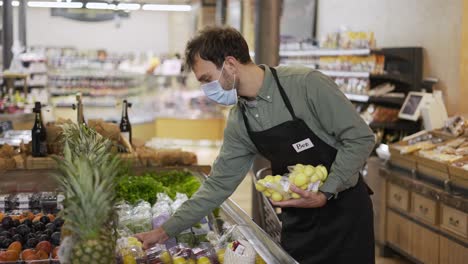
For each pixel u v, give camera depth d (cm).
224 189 296
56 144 456
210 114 1432
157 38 2030
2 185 394
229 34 269
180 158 466
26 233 277
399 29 700
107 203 197
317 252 313
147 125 1398
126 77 1438
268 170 391
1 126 748
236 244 236
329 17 930
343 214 305
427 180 513
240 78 277
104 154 250
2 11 1192
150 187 374
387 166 577
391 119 648
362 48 698
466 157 476
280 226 336
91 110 1377
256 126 291
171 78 1523
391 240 570
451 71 604
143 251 250
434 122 582
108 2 873
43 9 1942
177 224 278
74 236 197
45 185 399
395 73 646
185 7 1029
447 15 608
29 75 1180
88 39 1988
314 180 267
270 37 597
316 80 281
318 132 287
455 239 471
